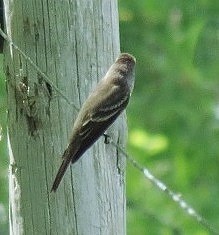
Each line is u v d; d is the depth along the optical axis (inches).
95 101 482.6
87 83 494.3
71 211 486.9
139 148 825.5
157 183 466.9
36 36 493.0
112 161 497.0
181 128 858.8
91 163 490.0
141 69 860.0
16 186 495.8
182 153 848.3
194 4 868.0
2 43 507.8
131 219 816.3
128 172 818.8
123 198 502.0
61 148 487.5
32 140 490.9
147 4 861.8
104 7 500.1
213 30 864.9
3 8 509.0
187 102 858.1
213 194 837.2
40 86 489.7
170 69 852.0
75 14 493.4
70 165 486.6
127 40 862.5
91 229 488.7
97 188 490.9
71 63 492.4
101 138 492.7
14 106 496.1
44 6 492.1
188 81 853.8
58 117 487.8
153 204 818.8
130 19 865.5
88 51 495.5
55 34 491.8
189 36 842.2
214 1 874.1
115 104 485.7
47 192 488.4
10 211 502.3
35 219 490.3
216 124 858.1
